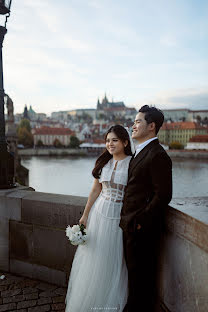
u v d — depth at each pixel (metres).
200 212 2.02
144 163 2.17
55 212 3.35
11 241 3.69
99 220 2.52
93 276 2.48
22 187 4.02
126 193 2.29
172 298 2.19
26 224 3.56
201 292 1.85
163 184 2.05
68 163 81.19
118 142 2.46
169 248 2.22
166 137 142.25
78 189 39.38
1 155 3.75
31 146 126.62
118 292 2.42
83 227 2.57
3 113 3.71
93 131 174.12
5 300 3.14
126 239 2.31
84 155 123.56
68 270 3.36
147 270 2.34
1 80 3.62
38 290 3.34
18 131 125.62
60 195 3.61
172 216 2.15
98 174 2.62
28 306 3.04
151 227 2.15
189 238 1.95
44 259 3.50
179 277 2.09
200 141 113.88
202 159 98.12
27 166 70.69
